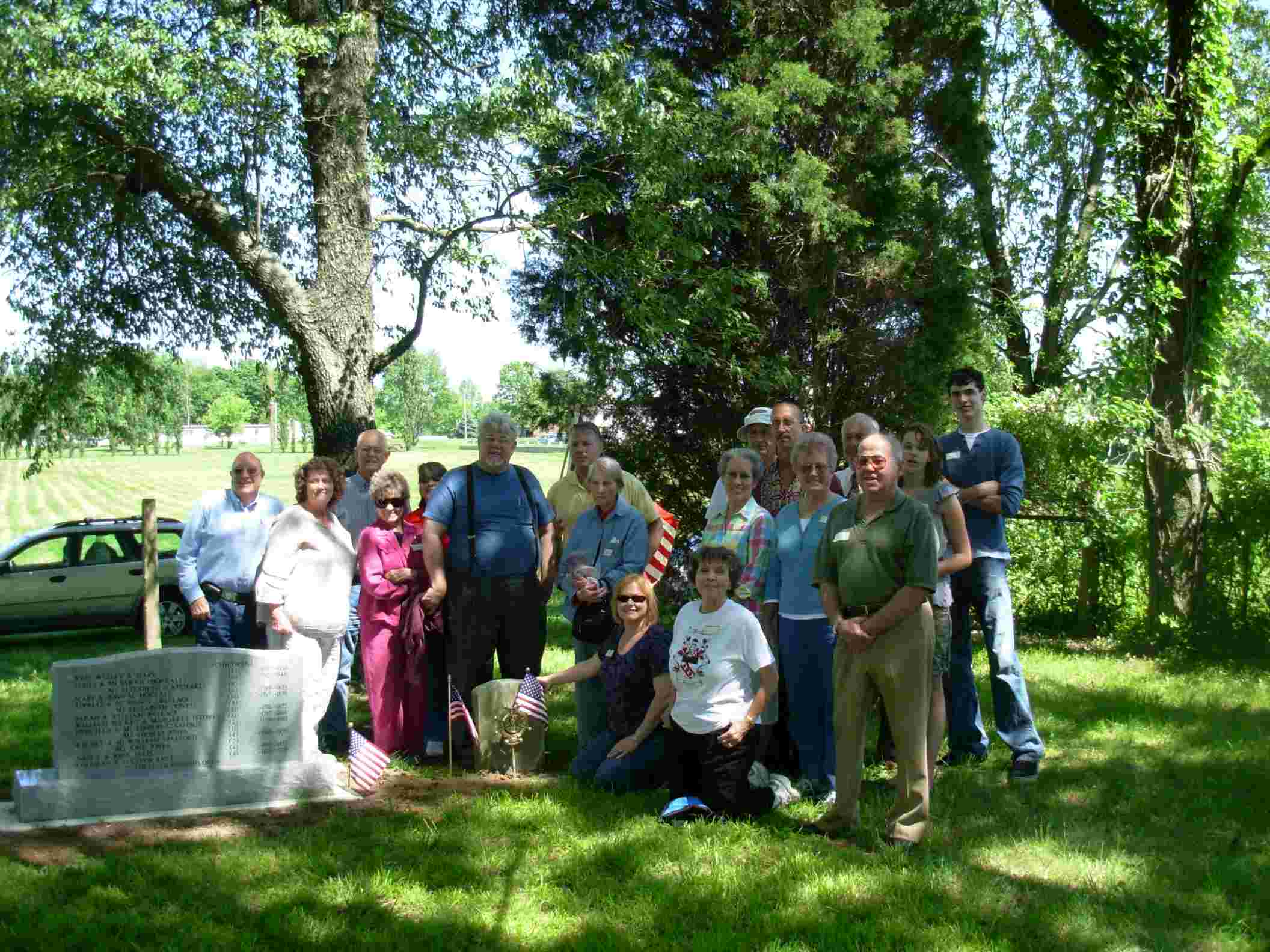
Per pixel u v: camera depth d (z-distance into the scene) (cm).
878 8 1495
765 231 1479
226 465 8756
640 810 626
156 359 1555
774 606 690
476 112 1278
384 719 757
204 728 643
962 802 637
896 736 557
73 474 7419
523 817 611
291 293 1221
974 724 733
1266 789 662
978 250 1677
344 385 1233
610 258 1375
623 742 667
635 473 1636
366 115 1238
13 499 5294
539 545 785
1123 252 1393
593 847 559
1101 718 866
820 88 1401
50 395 1425
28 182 1143
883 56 1452
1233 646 1166
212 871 521
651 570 794
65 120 1156
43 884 501
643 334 1409
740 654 609
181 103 1055
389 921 469
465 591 748
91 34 1022
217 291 1467
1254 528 1195
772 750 708
